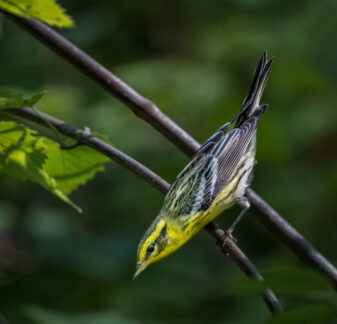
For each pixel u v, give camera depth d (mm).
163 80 12172
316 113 12773
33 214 12328
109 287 10172
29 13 5629
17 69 12984
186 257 11562
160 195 12344
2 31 13102
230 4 13758
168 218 7180
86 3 13789
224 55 13133
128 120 12531
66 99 12273
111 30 13492
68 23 5664
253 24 13516
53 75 13039
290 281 2854
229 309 10281
